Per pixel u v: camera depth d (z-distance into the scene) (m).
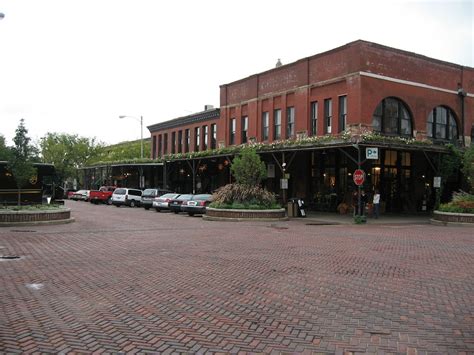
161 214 31.14
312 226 22.45
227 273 10.52
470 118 36.19
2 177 27.58
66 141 67.50
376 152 24.38
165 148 53.78
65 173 66.19
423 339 6.17
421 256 12.96
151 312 7.40
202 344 5.97
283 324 6.81
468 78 36.25
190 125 48.31
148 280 9.74
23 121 28.41
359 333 6.41
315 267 11.27
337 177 31.69
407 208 32.50
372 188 30.53
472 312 7.45
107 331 6.44
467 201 24.23
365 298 8.32
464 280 9.80
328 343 6.02
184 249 14.19
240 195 26.45
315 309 7.61
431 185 33.88
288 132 35.47
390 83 30.84
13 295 8.37
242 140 40.53
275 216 25.69
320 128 32.25
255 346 5.91
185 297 8.36
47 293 8.54
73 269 10.84
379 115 30.77
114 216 28.52
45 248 14.14
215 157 36.22
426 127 33.16
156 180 55.28
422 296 8.46
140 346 5.87
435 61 33.81
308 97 33.25
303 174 33.91
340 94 30.70
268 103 37.41
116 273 10.43
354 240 16.61
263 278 10.00
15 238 16.47
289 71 35.22
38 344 5.88
